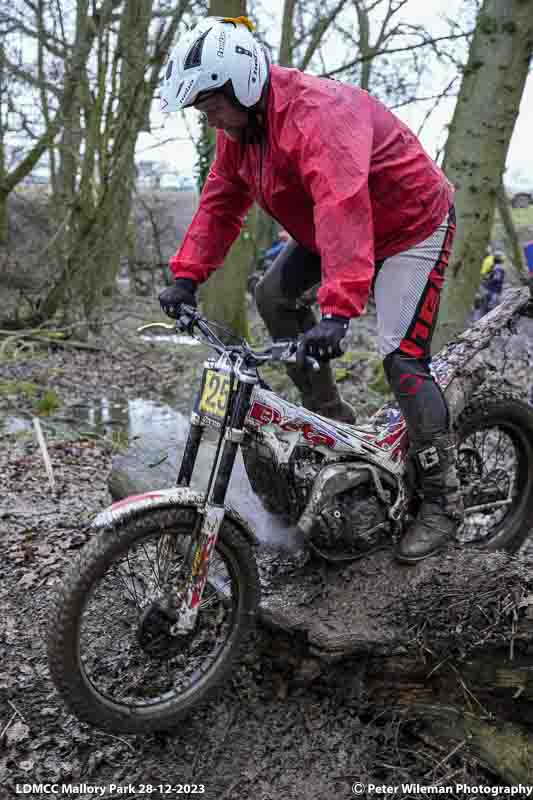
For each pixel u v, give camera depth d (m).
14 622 2.90
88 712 2.08
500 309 2.99
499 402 2.89
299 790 2.13
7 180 10.58
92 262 10.41
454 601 2.34
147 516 2.10
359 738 2.30
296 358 2.06
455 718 2.32
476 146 4.45
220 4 6.75
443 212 2.42
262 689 2.46
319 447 2.41
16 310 10.09
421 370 2.50
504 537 3.06
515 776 2.18
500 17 4.27
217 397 2.21
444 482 2.55
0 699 2.46
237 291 8.06
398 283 2.41
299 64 12.60
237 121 2.22
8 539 3.67
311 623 2.35
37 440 5.73
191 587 2.18
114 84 9.77
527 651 2.24
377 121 2.30
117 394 7.76
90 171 10.11
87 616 2.74
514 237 12.87
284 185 2.29
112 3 9.41
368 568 2.55
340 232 2.06
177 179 15.01
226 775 2.17
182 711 2.23
